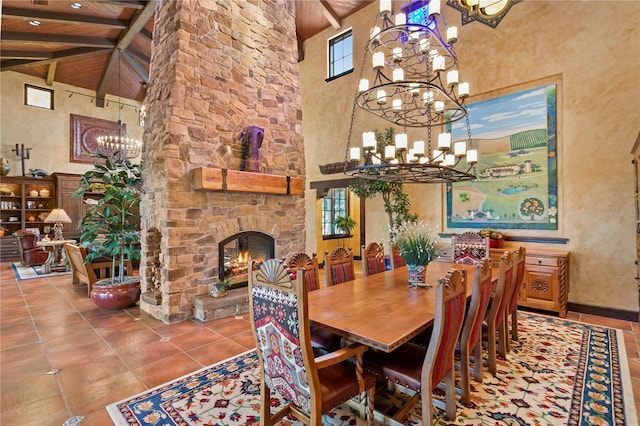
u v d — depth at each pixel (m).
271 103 5.05
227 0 4.57
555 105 4.38
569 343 3.23
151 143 4.38
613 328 3.63
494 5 3.54
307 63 7.81
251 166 4.65
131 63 8.64
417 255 2.72
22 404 2.22
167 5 4.38
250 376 2.62
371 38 3.19
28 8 5.84
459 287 1.89
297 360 1.56
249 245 5.13
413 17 5.71
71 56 7.75
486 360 2.88
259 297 1.74
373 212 6.43
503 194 4.79
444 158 3.00
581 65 4.16
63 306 4.59
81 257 5.24
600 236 4.05
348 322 1.92
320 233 7.76
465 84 3.09
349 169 2.74
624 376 2.57
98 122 10.09
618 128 3.92
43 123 9.14
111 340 3.36
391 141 5.24
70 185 9.16
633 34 3.84
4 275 6.77
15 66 7.77
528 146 4.58
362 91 3.20
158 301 4.08
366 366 1.99
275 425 2.02
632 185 3.83
